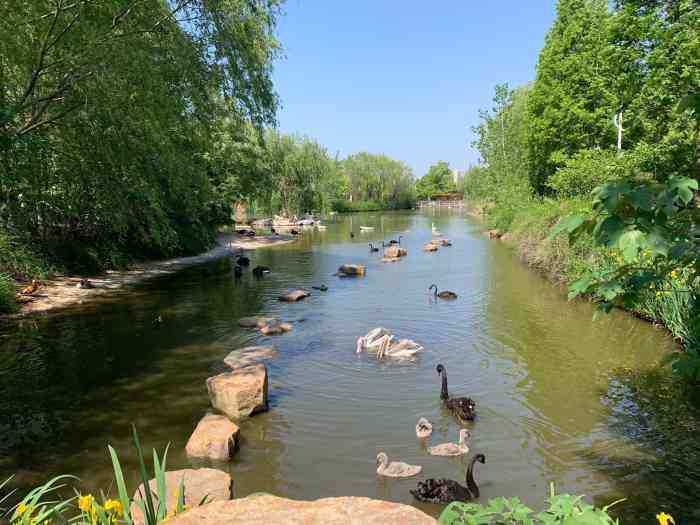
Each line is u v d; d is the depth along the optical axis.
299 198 67.38
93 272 24.52
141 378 11.10
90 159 17.39
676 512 6.16
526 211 35.19
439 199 148.88
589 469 7.24
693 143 20.03
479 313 16.84
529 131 40.59
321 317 16.72
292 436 8.48
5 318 16.16
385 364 11.95
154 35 16.14
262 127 22.50
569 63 33.31
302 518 2.32
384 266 28.52
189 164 21.23
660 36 19.91
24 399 9.98
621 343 13.05
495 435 8.38
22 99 14.02
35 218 21.27
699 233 3.81
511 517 3.70
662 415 8.89
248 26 20.08
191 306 18.41
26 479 7.07
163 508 3.72
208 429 8.13
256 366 10.29
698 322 4.36
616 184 3.56
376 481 7.09
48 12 14.12
